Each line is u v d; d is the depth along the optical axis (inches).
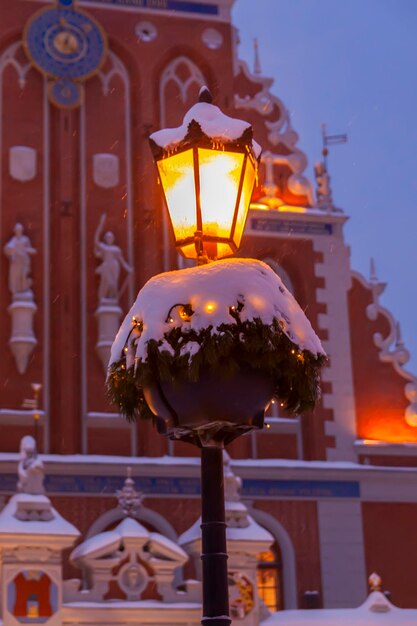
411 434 1610.5
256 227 1622.8
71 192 1551.4
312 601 1483.8
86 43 1601.9
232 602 1251.8
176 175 441.4
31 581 1189.7
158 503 1473.9
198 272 424.8
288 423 1563.7
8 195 1534.2
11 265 1501.0
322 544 1524.4
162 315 419.5
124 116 1601.9
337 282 1636.3
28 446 1261.1
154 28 1638.8
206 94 460.4
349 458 1571.1
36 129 1566.2
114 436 1494.8
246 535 1272.1
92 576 1230.3
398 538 1552.7
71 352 1499.8
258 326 414.6
